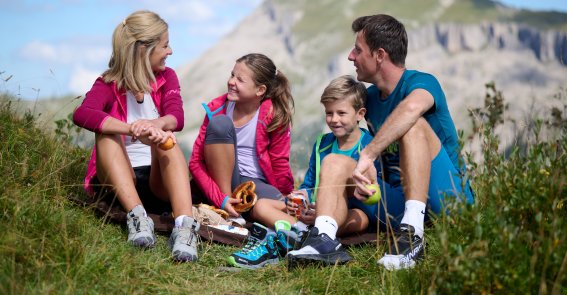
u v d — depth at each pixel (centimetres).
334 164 453
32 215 416
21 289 346
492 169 423
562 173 382
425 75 477
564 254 343
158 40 489
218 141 501
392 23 484
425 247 429
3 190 432
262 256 444
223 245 474
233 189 527
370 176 459
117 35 484
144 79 486
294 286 405
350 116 499
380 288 391
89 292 362
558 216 375
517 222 368
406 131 438
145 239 434
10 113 578
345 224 465
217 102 556
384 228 478
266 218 494
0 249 373
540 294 319
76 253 387
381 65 485
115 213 468
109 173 457
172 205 462
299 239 443
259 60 529
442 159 454
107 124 455
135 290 378
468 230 361
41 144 544
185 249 431
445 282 346
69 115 592
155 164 475
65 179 519
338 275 411
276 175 551
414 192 432
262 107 538
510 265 335
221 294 397
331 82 505
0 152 485
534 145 400
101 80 495
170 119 484
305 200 483
